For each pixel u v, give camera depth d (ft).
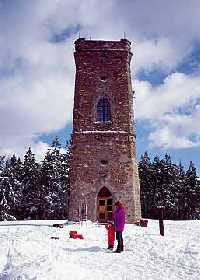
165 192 241.55
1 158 207.51
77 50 121.90
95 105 118.52
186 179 252.83
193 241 62.23
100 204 113.70
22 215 216.95
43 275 35.91
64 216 219.41
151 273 43.42
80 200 113.29
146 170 247.50
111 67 120.98
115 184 113.80
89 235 77.30
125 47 121.70
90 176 114.42
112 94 119.24
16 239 65.31
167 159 252.83
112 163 114.93
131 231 87.45
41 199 216.95
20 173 228.84
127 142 116.37
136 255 54.44
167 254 53.36
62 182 224.33
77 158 115.85
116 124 117.19
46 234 77.10
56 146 231.91
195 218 249.55
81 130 117.19
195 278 40.29
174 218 246.88
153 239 64.85
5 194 196.65
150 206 244.22
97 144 115.96
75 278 36.68
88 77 120.37
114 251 57.88
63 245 63.62
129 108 118.93
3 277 39.01
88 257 53.21
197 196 250.16
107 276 41.04
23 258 47.75
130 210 112.06
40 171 222.07
